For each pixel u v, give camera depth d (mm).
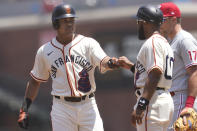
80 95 20844
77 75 20906
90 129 21062
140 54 19500
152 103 19250
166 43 19594
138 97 19875
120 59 21578
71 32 21000
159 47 19062
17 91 96812
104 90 99625
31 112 88750
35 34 106375
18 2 108250
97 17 100625
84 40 21203
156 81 18703
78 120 21078
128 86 98562
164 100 19328
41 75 22078
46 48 21375
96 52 20938
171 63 19609
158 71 18750
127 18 98875
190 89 21266
